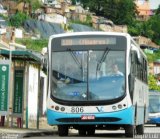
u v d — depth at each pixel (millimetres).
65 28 169125
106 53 23906
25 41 96438
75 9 192875
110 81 23641
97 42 24016
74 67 23922
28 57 27359
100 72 23750
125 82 23594
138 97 26453
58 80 23938
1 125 28938
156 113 49938
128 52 23859
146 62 31453
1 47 43062
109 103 23438
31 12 163125
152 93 50594
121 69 23703
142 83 28547
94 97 23516
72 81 23781
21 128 28172
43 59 24531
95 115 23438
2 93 26812
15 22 151250
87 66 23844
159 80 146375
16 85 28281
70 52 24094
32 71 40375
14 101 28344
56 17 167250
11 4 162250
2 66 26766
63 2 187125
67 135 25266
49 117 23859
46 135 25984
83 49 24031
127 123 23516
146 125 52844
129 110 23531
